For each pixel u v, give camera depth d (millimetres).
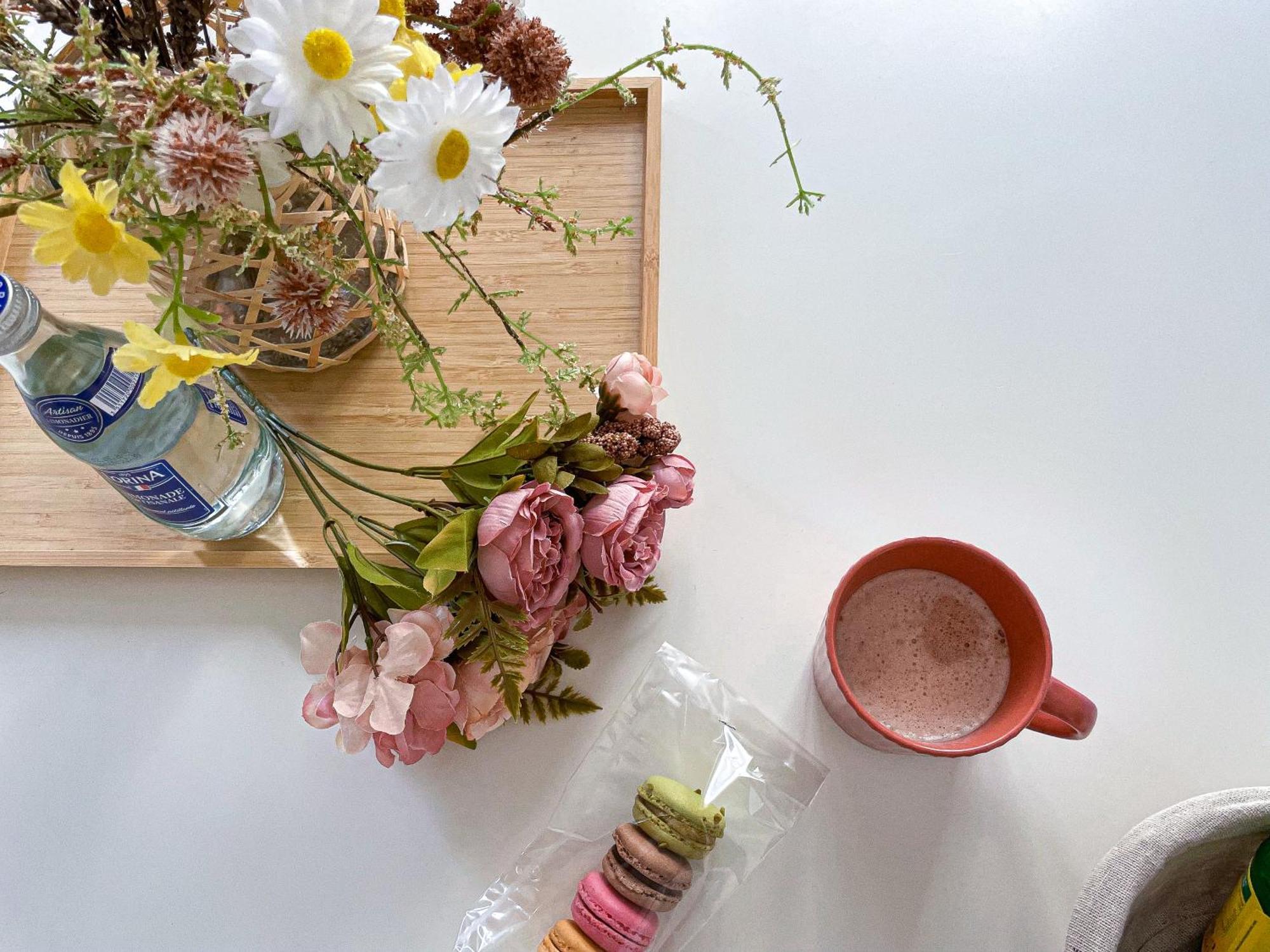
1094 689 497
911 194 552
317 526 487
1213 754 487
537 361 405
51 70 288
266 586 499
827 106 563
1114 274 542
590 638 498
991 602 457
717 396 526
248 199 314
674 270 540
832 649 415
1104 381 530
